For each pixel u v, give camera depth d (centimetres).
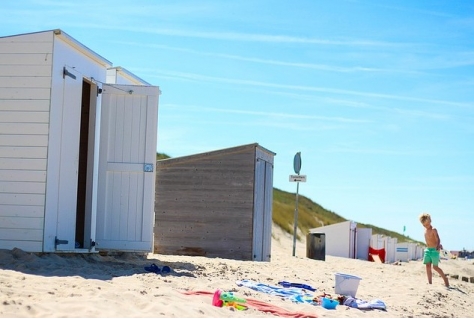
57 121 1016
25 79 999
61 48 1026
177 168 1564
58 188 1021
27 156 990
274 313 728
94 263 999
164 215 1557
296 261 1670
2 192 989
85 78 1116
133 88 1155
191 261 1209
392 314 873
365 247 2444
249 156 1533
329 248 2381
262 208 1608
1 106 1000
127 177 1145
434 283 1402
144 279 827
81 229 1164
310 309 801
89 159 1127
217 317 641
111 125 1152
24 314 560
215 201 1538
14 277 738
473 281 1619
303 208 4694
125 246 1132
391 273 1546
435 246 1349
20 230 980
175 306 646
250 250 1507
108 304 619
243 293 830
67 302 616
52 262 911
